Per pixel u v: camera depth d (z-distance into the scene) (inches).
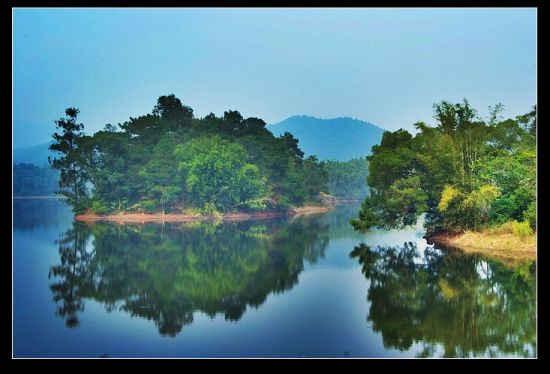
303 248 1959.9
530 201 1776.6
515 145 1955.0
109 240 2255.2
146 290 1302.9
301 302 1163.3
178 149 3700.8
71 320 1045.8
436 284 1310.3
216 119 4473.4
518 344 890.1
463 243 1851.6
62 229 2738.7
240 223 3211.1
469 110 1959.9
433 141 1995.6
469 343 896.9
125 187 3720.5
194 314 1085.8
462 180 1921.8
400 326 989.2
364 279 1385.3
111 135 3695.9
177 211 3718.0
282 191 4185.5
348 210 4677.7
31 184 6038.4
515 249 1707.7
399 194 1964.8
